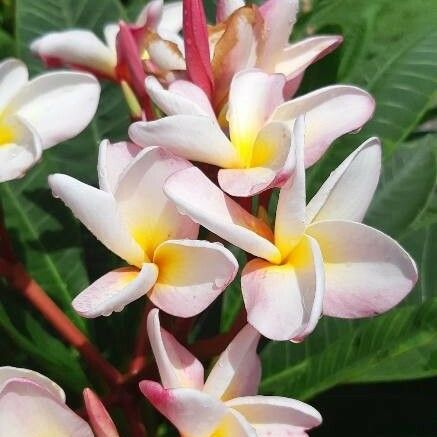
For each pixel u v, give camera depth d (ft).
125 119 1.85
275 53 1.45
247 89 1.34
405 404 1.53
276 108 1.34
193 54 1.38
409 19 1.91
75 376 1.52
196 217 1.21
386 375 1.37
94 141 1.83
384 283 1.22
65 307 1.67
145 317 1.38
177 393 1.17
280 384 1.56
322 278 1.17
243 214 1.27
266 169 1.29
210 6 2.00
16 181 1.78
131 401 1.40
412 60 1.80
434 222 1.61
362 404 1.54
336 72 1.86
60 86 1.40
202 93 1.36
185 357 1.24
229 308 1.63
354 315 1.22
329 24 1.95
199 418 1.18
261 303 1.20
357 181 1.27
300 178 1.21
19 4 1.96
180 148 1.29
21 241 1.72
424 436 1.49
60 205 1.76
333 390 1.55
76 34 1.60
